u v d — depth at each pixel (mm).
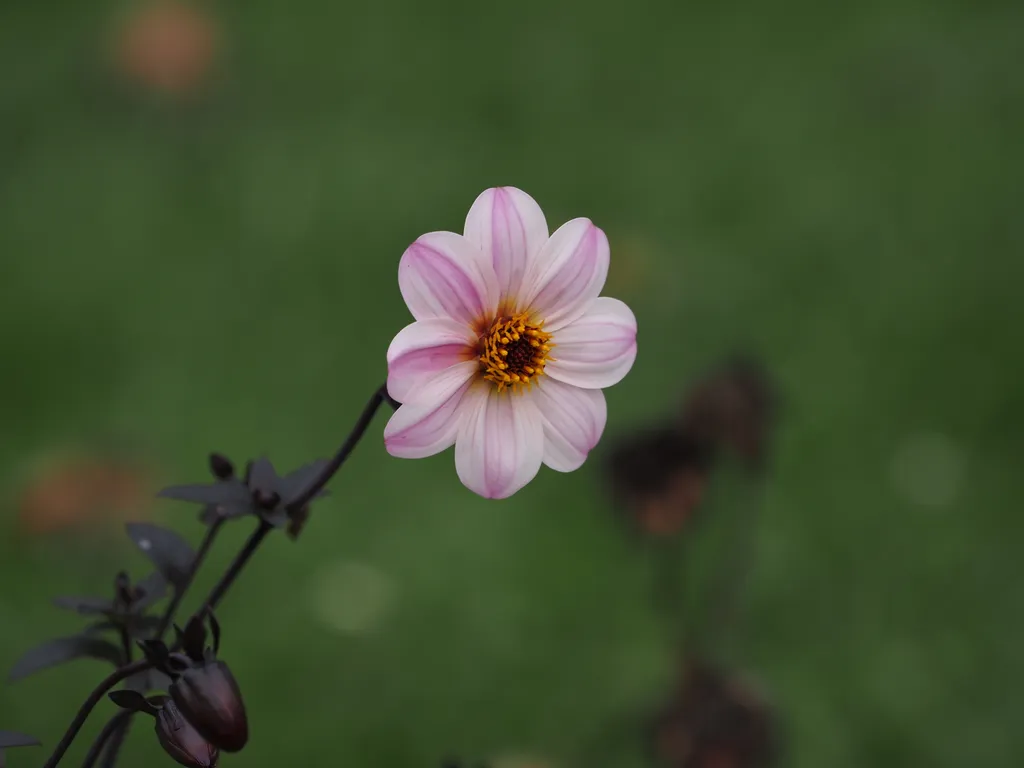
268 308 2174
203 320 2148
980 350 2057
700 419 1291
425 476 1893
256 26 2984
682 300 2162
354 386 2018
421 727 1547
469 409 1022
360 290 2207
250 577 1713
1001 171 2449
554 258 1023
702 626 1562
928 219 2340
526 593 1709
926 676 1600
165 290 2213
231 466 1045
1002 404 1961
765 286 2201
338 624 1658
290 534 1030
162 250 2309
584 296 1028
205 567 1717
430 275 1011
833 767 1495
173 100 2691
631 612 1678
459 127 2643
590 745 1512
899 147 2549
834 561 1741
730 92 2744
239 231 2346
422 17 3041
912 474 1855
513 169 2500
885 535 1776
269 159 2533
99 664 1575
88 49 2836
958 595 1699
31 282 2230
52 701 1512
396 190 2426
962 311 2131
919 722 1548
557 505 1831
